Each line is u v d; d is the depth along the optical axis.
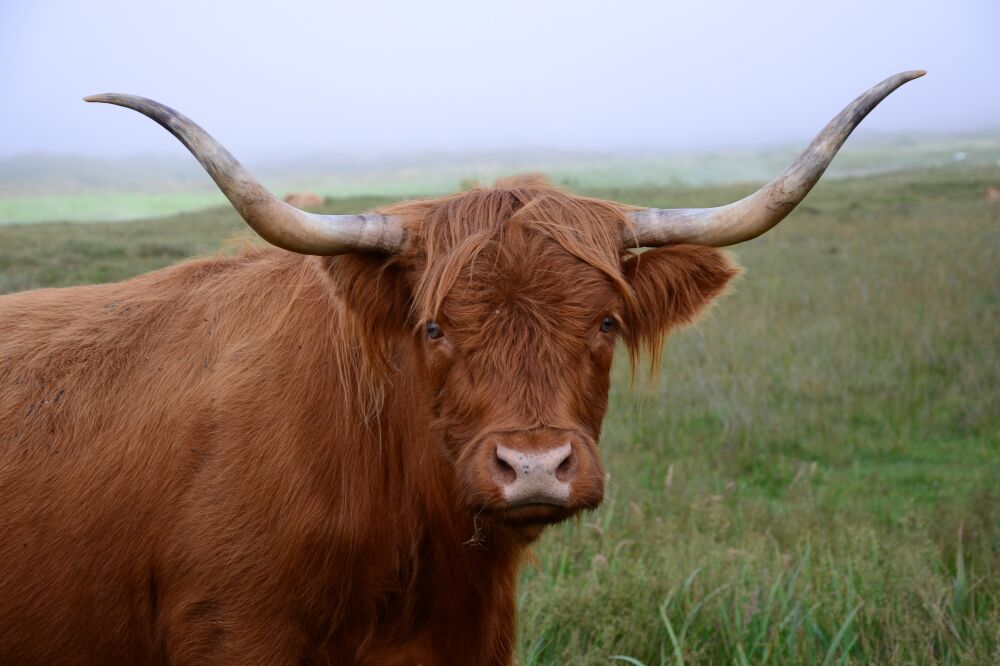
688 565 5.53
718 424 9.21
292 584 3.51
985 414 9.11
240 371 3.68
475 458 3.12
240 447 3.54
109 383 3.84
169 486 3.60
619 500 6.94
